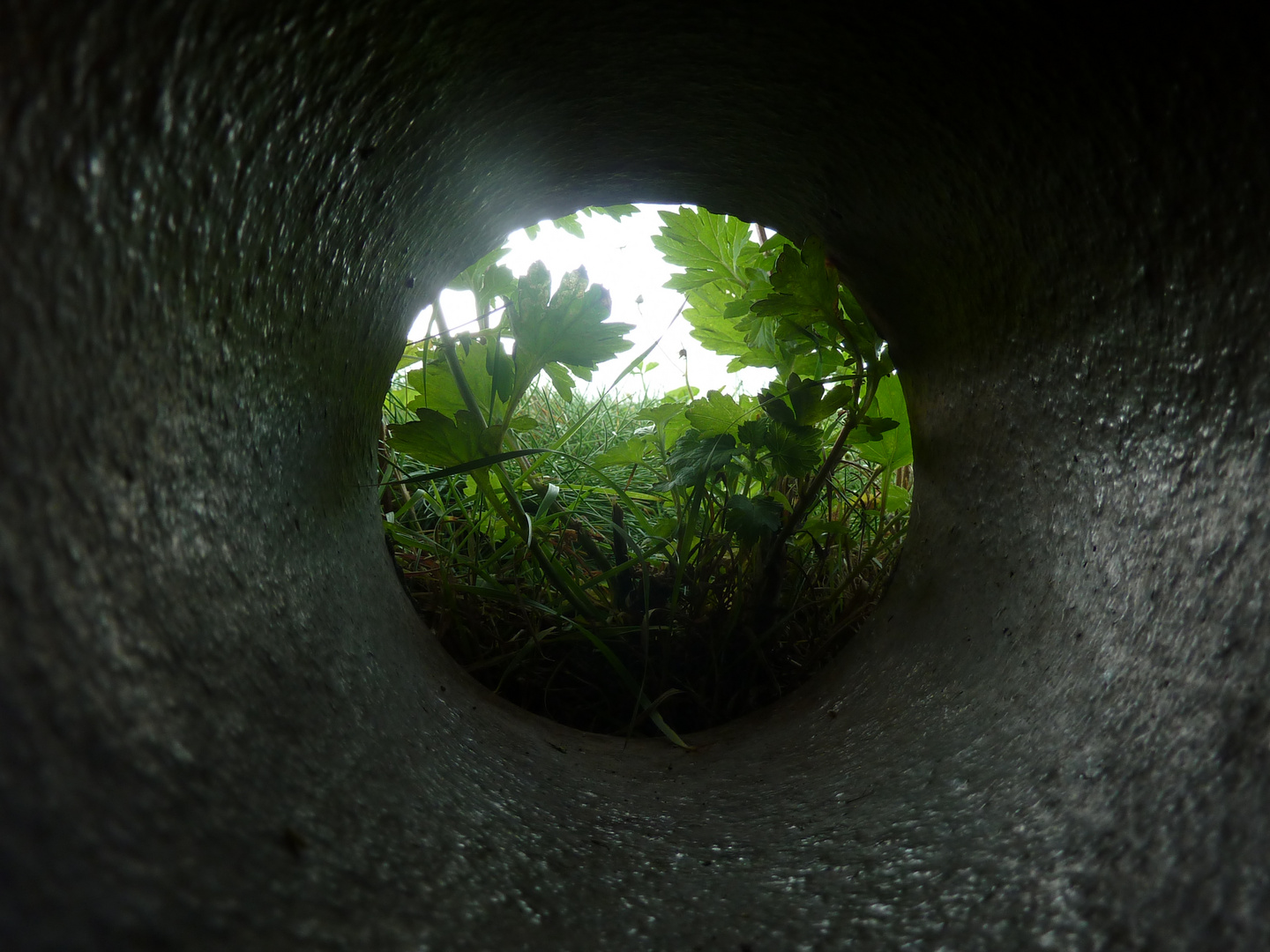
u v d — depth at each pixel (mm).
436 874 873
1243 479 897
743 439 2164
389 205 1386
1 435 525
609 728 2195
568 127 1615
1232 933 642
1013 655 1283
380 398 1928
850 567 2480
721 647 2238
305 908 649
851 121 1450
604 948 904
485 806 1175
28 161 561
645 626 2146
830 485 2529
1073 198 1146
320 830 754
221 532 876
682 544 2250
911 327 1908
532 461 2750
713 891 1094
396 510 2510
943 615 1639
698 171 1902
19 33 539
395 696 1279
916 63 1207
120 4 626
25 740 477
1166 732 856
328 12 896
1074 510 1256
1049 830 905
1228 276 931
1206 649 862
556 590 2416
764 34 1294
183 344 810
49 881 453
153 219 734
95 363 648
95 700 555
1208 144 901
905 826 1113
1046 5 953
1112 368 1166
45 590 538
